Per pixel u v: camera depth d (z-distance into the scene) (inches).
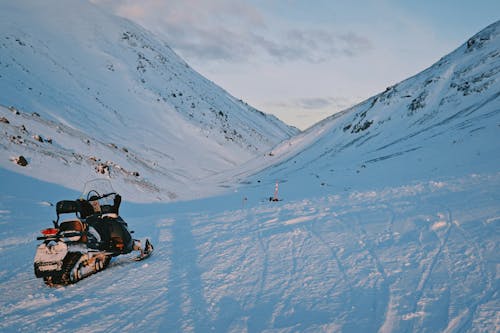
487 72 2598.4
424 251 231.6
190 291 192.1
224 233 370.3
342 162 2400.3
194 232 387.2
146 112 5285.4
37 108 2474.2
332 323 143.7
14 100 2310.5
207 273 225.1
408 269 202.5
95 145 1472.7
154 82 6604.3
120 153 1674.5
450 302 154.6
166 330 145.7
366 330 136.2
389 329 136.0
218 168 4355.3
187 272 228.8
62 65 5128.0
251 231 369.7
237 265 241.8
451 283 175.0
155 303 175.6
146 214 823.7
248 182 2613.2
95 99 4517.7
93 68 5782.5
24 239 355.3
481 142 1286.9
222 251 285.7
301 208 502.9
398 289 175.3
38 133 1130.7
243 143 6373.0
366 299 166.6
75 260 207.3
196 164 4131.4
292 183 1740.9
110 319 157.9
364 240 281.1
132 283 208.1
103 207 243.1
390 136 2691.9
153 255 279.3
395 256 229.5
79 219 213.0
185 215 556.4
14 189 661.9
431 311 148.2
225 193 1670.8
